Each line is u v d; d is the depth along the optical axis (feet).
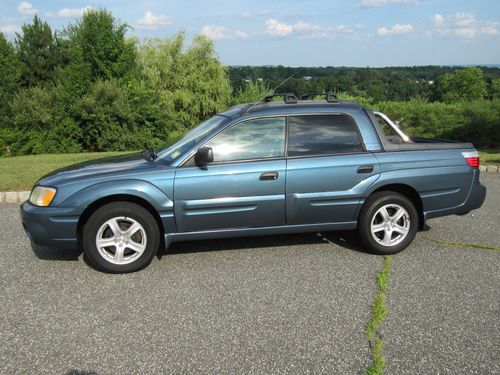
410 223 16.83
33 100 53.31
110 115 51.44
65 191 14.88
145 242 15.26
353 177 16.21
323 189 16.07
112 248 15.48
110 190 14.85
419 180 16.62
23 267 16.01
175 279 14.82
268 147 16.02
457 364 10.01
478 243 18.15
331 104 16.92
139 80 60.08
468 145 17.54
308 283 14.39
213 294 13.66
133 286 14.32
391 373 9.70
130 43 58.59
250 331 11.48
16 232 20.16
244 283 14.43
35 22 78.54
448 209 17.21
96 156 41.14
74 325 11.89
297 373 9.73
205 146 15.65
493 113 48.42
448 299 13.16
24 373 9.82
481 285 14.12
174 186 15.17
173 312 12.55
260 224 16.03
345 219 16.58
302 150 16.17
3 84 67.51
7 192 26.25
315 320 12.01
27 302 13.25
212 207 15.48
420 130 52.19
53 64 77.66
